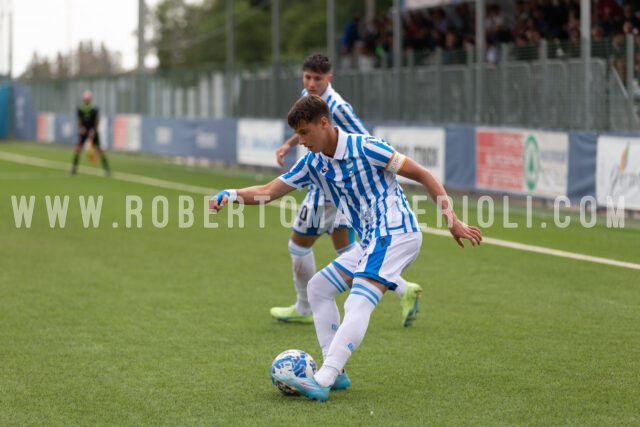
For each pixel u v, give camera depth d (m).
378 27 75.56
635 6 53.75
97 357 20.73
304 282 23.86
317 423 16.05
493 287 28.88
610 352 20.88
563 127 50.28
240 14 151.25
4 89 130.50
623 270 31.66
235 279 30.52
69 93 114.56
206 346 21.73
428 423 16.00
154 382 18.72
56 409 17.03
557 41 51.94
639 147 41.75
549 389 18.02
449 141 54.97
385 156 17.05
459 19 70.56
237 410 16.86
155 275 31.25
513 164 50.06
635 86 47.16
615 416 16.33
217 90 83.44
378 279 17.16
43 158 95.50
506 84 54.44
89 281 30.20
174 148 88.56
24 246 37.75
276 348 21.55
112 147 103.19
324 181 17.81
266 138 73.06
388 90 64.56
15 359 20.58
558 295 27.56
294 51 144.62
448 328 23.39
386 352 21.00
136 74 97.69
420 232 17.58
